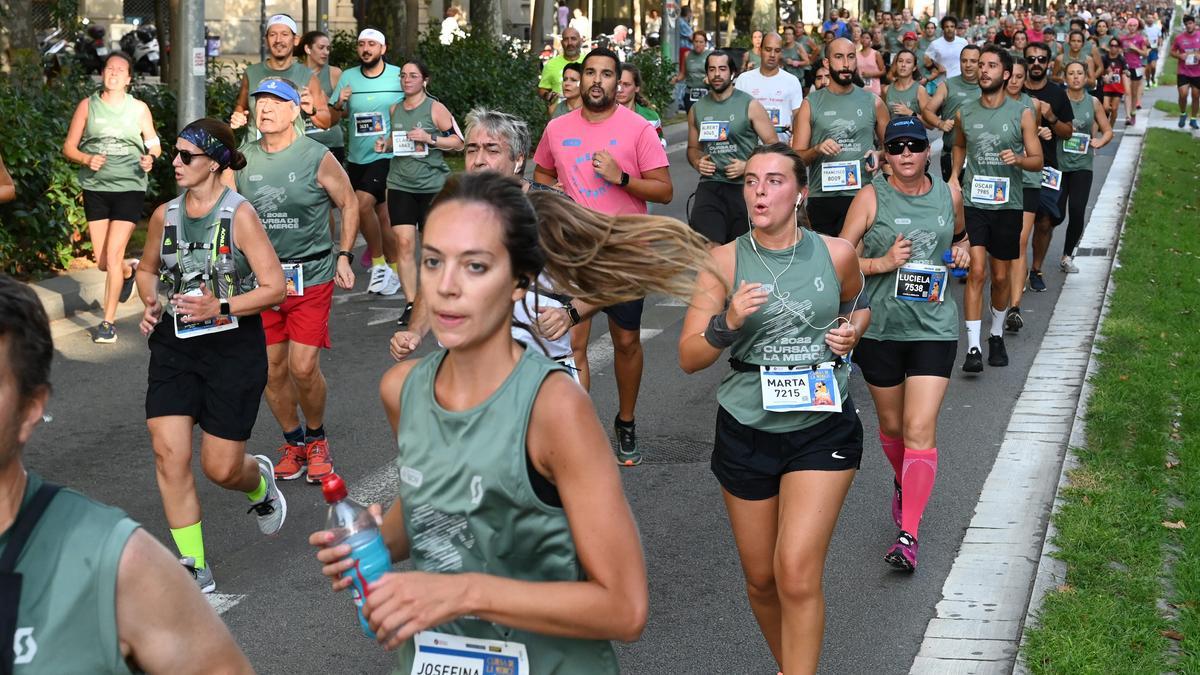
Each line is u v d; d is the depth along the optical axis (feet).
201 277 17.53
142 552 6.67
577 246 9.83
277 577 18.53
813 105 32.50
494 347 8.31
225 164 17.60
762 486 14.30
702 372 30.60
